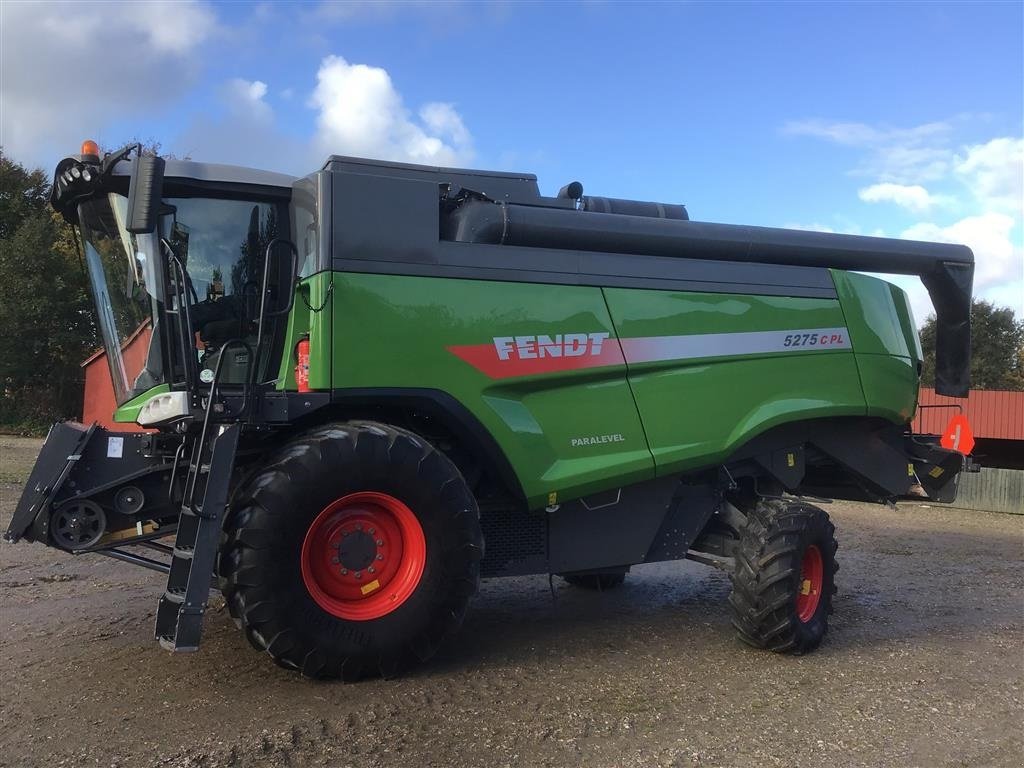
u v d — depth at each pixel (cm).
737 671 484
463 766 333
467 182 547
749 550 525
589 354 499
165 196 448
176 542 381
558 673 461
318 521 406
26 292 2934
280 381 455
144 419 416
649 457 512
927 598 732
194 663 446
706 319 547
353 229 438
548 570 508
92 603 597
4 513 989
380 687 416
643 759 351
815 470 699
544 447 482
